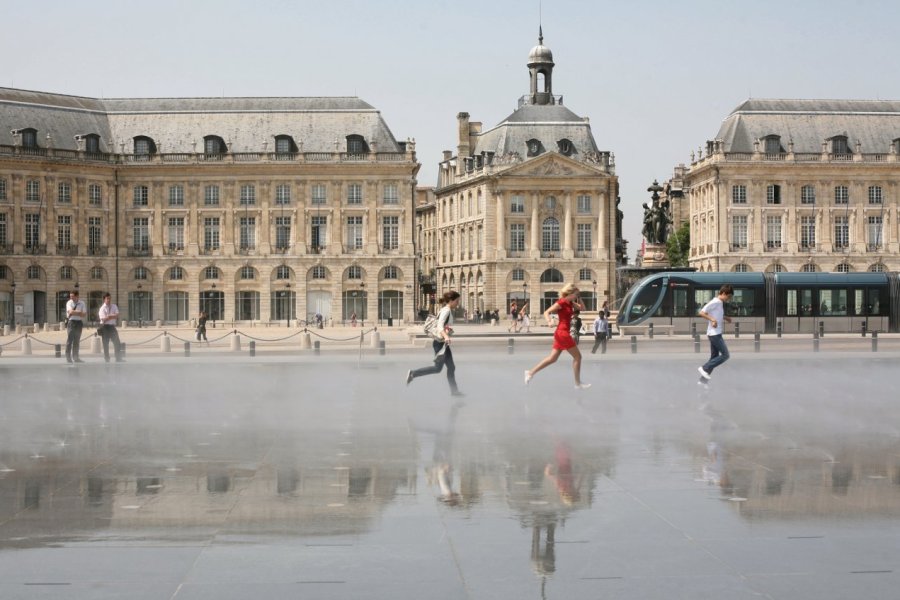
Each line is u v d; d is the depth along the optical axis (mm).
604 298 119562
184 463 16750
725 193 117625
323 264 112812
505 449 18000
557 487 14719
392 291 113875
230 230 112250
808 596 10023
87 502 13828
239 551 11445
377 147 113312
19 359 44969
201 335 73312
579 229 120438
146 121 113688
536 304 119562
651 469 16078
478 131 133000
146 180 111750
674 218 158125
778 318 72375
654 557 11219
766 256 117625
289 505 13602
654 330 70625
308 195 112812
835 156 117625
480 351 50469
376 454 17516
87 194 109812
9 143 105625
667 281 71500
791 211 117812
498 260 119312
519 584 10367
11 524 12625
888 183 118188
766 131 118750
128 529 12375
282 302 113062
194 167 111500
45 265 107062
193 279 112125
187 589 10227
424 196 164125
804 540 11859
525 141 121812
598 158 121062
